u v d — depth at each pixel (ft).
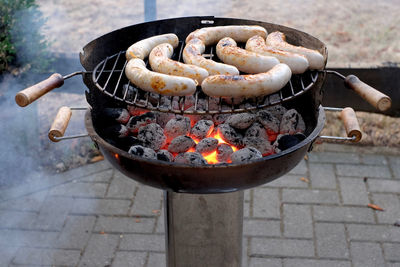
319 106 6.61
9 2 10.48
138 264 8.68
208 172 5.08
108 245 9.07
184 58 6.92
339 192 10.37
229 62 6.80
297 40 7.48
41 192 10.36
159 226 9.54
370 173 10.92
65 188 10.48
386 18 18.28
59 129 5.88
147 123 6.77
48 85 5.82
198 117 7.04
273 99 7.14
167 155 6.09
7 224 9.50
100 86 6.43
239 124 6.73
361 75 11.85
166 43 7.35
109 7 18.66
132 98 7.11
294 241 9.12
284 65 6.27
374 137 12.06
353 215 9.72
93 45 6.82
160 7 18.39
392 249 8.88
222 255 7.19
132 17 17.71
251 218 9.71
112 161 5.70
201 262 7.27
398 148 11.76
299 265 8.60
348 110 6.40
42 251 8.91
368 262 8.62
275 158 5.18
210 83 5.76
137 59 6.61
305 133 6.65
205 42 7.47
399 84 11.97
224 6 19.01
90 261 8.73
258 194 10.37
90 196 10.28
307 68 6.54
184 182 5.31
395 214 9.73
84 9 18.48
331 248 8.95
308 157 11.50
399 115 12.60
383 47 15.94
